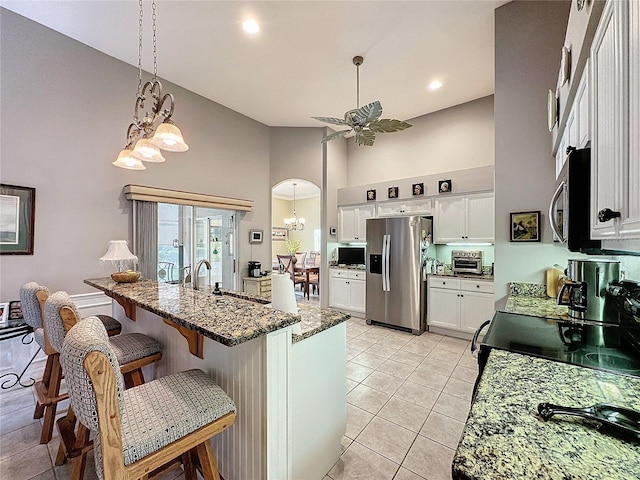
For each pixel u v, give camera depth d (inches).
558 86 76.1
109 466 33.2
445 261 182.7
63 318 51.0
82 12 102.7
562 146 78.0
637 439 26.0
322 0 97.9
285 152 207.6
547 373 42.6
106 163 126.2
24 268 105.7
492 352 51.9
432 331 168.4
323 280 216.5
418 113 190.4
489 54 127.6
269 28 110.9
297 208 410.0
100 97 124.5
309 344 59.4
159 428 39.1
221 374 55.0
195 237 162.4
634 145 28.9
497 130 105.8
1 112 101.3
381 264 178.2
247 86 154.1
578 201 46.4
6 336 93.0
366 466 66.9
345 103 173.9
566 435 27.0
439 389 102.0
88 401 32.4
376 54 127.1
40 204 109.2
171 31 112.2
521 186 101.7
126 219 132.5
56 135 113.0
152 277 138.6
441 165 187.2
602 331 62.6
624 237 31.1
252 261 192.7
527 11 100.2
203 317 50.1
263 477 47.7
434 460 68.9
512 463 23.4
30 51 107.0
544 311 79.4
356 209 212.1
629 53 29.9
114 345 67.9
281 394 49.3
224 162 176.4
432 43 120.3
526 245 100.9
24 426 81.0
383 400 94.9
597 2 38.5
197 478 60.9
